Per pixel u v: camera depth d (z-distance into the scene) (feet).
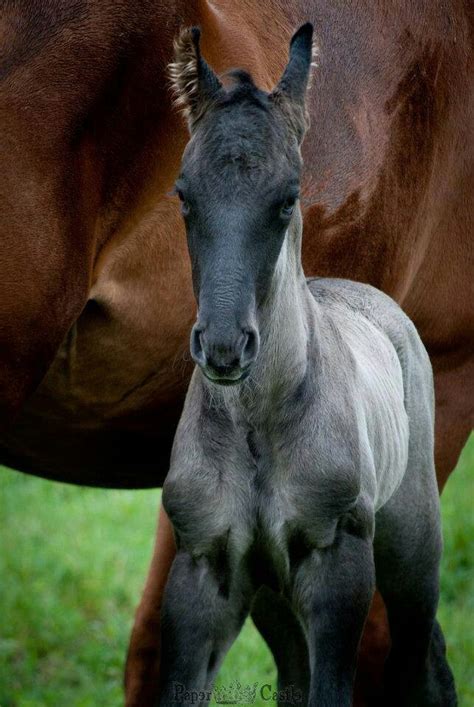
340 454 24.43
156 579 31.01
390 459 27.37
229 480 24.54
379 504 27.35
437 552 29.89
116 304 26.37
